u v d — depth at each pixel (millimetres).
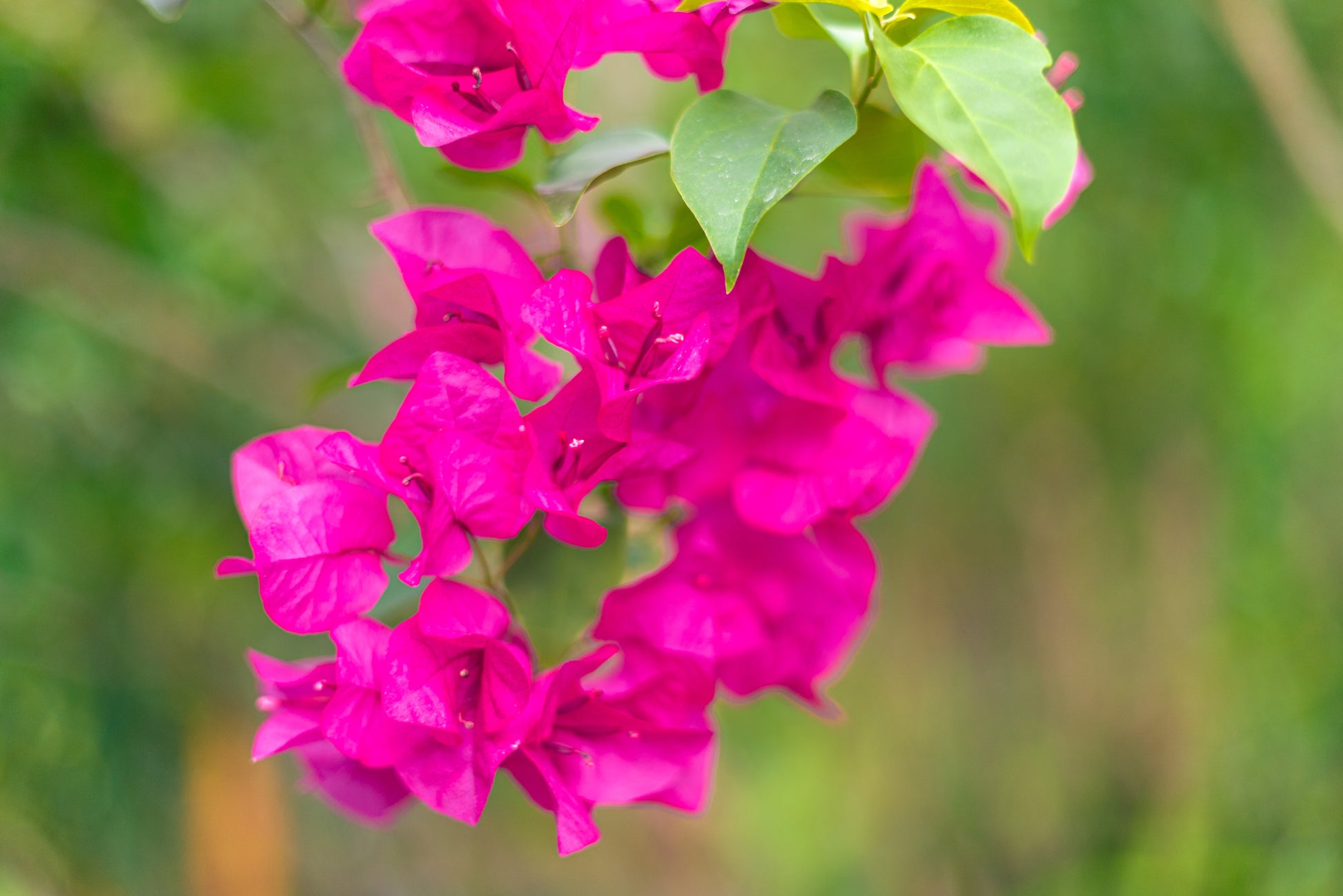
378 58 620
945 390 1655
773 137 607
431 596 612
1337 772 1431
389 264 1343
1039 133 595
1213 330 1302
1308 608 1441
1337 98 1149
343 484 619
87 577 1173
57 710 1172
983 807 1941
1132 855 1688
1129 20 1071
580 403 612
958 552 1877
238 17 1084
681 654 646
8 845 1181
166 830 1282
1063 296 1341
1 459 1114
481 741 617
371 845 1908
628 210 700
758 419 650
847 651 660
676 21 621
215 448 1238
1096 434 1516
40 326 1127
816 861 1976
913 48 606
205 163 1165
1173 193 1166
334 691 637
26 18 1002
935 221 670
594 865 2156
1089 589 1749
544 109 619
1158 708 1750
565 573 691
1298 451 1394
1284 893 1421
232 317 1234
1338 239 1204
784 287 650
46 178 1056
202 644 1309
